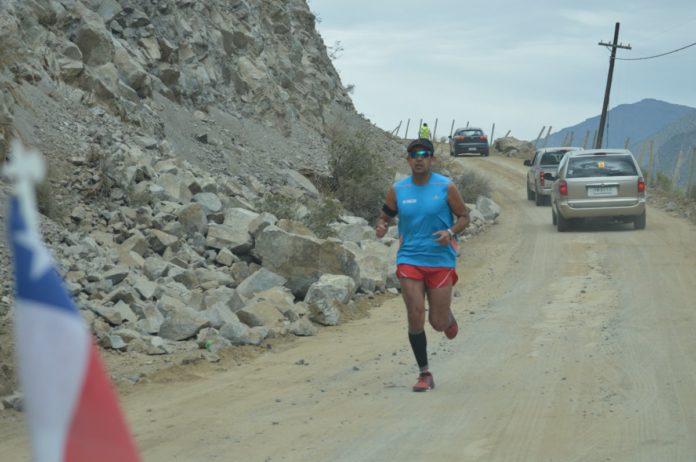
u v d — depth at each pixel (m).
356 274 13.89
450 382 8.22
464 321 11.89
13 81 16.41
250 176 21.88
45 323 1.54
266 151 25.86
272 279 13.10
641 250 19.52
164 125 21.39
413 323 7.83
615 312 12.08
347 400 7.59
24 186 1.53
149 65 23.56
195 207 14.90
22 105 15.91
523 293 14.42
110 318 10.27
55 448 1.53
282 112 29.62
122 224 14.09
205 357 9.50
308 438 6.32
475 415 6.92
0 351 8.51
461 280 16.45
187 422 6.86
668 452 5.76
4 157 13.57
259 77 29.58
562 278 15.96
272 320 11.29
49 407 1.54
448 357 9.47
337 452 5.93
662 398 7.30
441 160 39.25
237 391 8.06
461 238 23.61
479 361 9.19
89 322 10.01
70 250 12.27
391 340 10.75
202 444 6.19
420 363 7.94
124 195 15.13
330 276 13.35
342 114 40.28
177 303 10.95
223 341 9.98
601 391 7.63
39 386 1.54
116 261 12.70
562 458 5.68
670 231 23.31
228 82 28.38
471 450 5.91
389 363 9.27
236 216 15.56
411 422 6.74
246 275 13.82
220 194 17.28
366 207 24.22
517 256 19.56
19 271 1.54
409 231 7.82
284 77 34.41
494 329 11.14
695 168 34.31
